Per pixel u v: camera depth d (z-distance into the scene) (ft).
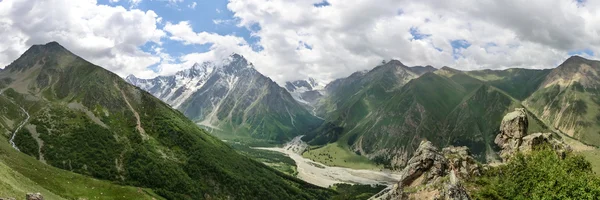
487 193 239.91
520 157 274.57
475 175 260.42
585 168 283.38
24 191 350.84
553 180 238.89
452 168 258.57
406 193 249.55
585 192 227.81
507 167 273.33
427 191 241.76
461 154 275.18
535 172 251.80
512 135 341.82
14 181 370.53
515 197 239.91
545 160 265.34
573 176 246.06
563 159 295.69
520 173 258.57
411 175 260.83
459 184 226.99
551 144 323.16
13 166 596.29
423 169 260.42
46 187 576.20
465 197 220.43
